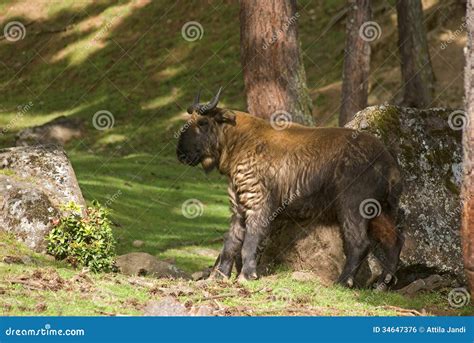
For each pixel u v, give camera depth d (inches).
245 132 562.6
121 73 1796.3
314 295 502.6
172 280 521.0
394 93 1378.0
